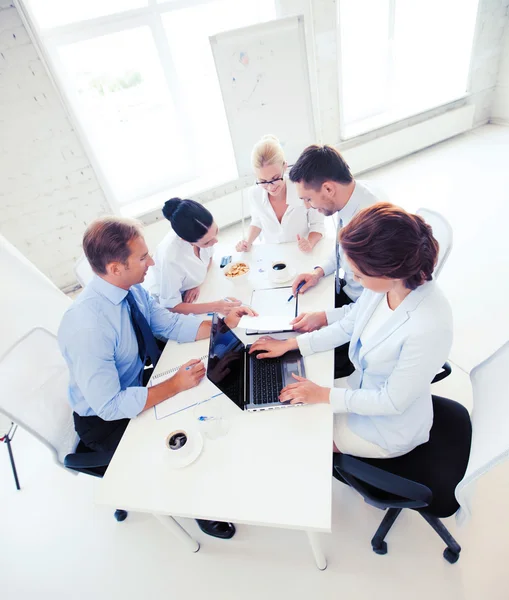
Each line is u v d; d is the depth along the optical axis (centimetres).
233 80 294
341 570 134
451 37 399
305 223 197
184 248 171
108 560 152
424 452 117
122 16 286
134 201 362
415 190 358
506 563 127
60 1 270
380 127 388
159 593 140
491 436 89
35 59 254
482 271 245
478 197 322
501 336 203
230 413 115
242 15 327
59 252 322
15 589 150
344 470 103
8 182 281
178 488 99
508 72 408
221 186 359
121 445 114
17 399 122
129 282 130
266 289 165
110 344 127
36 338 138
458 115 417
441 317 92
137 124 337
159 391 123
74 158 294
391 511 127
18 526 170
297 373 122
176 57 321
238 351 132
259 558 142
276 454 101
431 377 96
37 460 198
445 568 129
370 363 111
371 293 116
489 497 144
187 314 162
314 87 344
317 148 133
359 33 366
